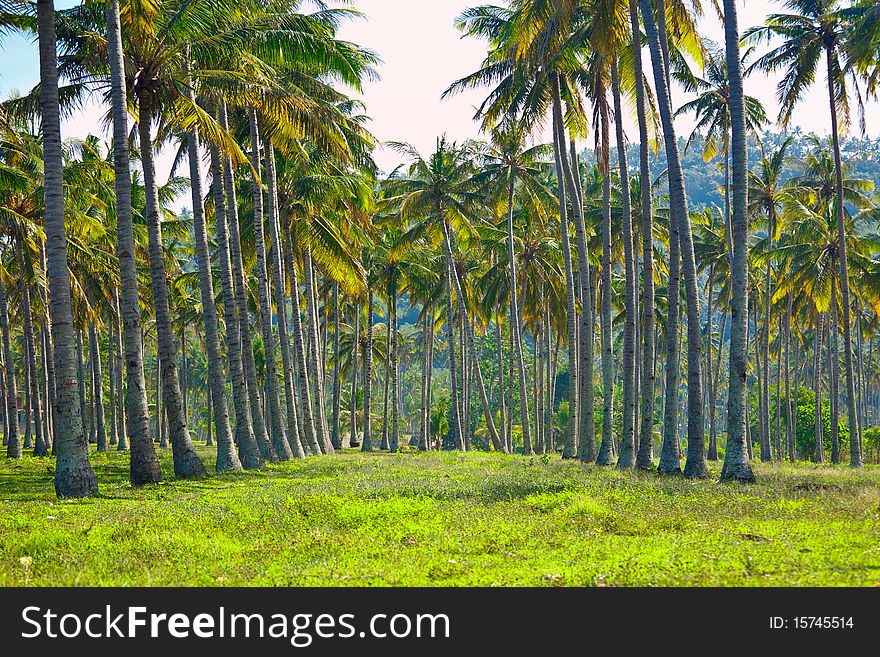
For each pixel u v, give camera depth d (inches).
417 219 1692.9
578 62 1144.8
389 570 347.9
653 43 837.2
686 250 828.0
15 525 476.4
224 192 1138.0
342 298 2153.1
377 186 1768.0
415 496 609.0
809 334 2496.3
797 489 674.2
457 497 605.0
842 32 1162.0
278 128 987.3
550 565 349.4
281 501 565.3
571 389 1304.1
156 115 847.7
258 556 386.3
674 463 860.6
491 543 403.2
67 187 1171.9
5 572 355.3
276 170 1333.7
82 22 801.6
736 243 791.1
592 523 461.7
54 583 333.1
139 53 792.3
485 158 1539.1
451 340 1738.4
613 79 1039.0
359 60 928.9
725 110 1416.1
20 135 1052.5
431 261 1951.3
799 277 1574.8
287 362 1268.5
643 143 951.6
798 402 2359.7
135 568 363.6
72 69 811.4
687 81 1100.5
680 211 832.9
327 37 898.7
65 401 649.6
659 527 449.4
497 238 1718.8
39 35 650.2
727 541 389.7
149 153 821.2
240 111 1204.5
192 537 426.0
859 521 452.8
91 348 1622.8
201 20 773.3
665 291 1942.7
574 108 1238.3
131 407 765.3
